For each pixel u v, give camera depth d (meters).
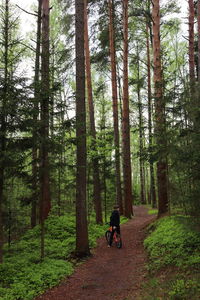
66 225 12.71
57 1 17.67
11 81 7.55
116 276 7.51
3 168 7.65
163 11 18.81
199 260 6.45
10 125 7.66
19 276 7.17
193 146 6.45
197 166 6.45
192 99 7.31
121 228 15.47
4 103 7.43
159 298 5.30
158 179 13.56
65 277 7.52
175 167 7.39
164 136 9.48
